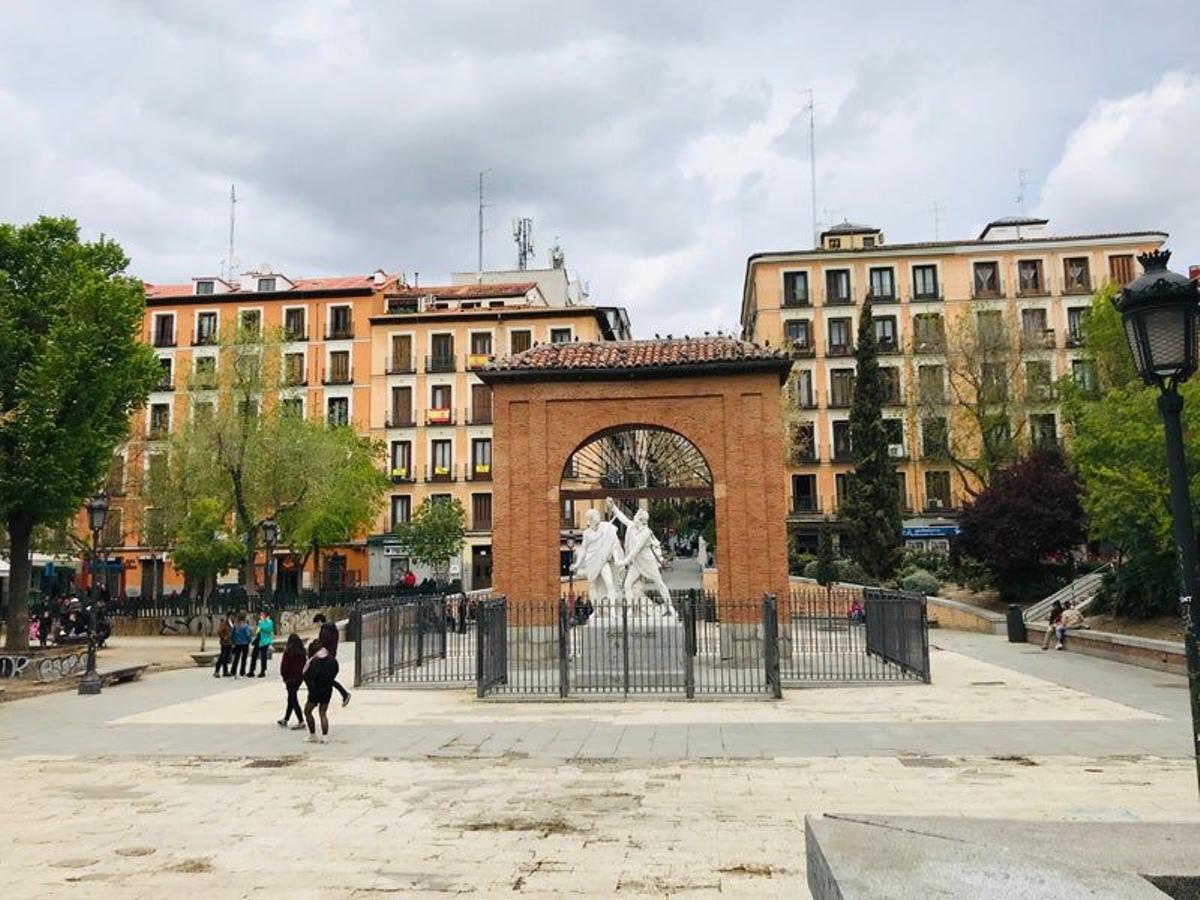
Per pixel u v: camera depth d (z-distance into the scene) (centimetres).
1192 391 2233
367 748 1330
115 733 1502
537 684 1945
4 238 2952
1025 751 1230
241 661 2491
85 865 791
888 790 1020
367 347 6353
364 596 4731
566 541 5316
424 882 737
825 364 5988
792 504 5900
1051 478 3569
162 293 6519
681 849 814
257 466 4188
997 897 333
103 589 4609
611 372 2281
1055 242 5928
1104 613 2919
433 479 6150
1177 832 427
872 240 6469
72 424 2812
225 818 946
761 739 1344
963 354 4762
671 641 2095
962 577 4266
